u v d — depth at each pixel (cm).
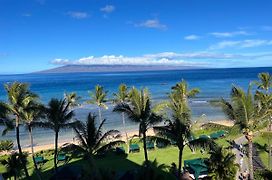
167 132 3238
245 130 3100
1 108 3719
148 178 2809
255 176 3778
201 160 4044
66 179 3750
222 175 3272
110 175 2992
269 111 3112
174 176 4028
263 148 5078
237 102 3072
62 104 3859
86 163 4719
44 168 4753
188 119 3244
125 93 6353
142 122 3584
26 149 6359
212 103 3316
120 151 5150
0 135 7550
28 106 3916
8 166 3994
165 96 14400
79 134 3303
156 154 5125
